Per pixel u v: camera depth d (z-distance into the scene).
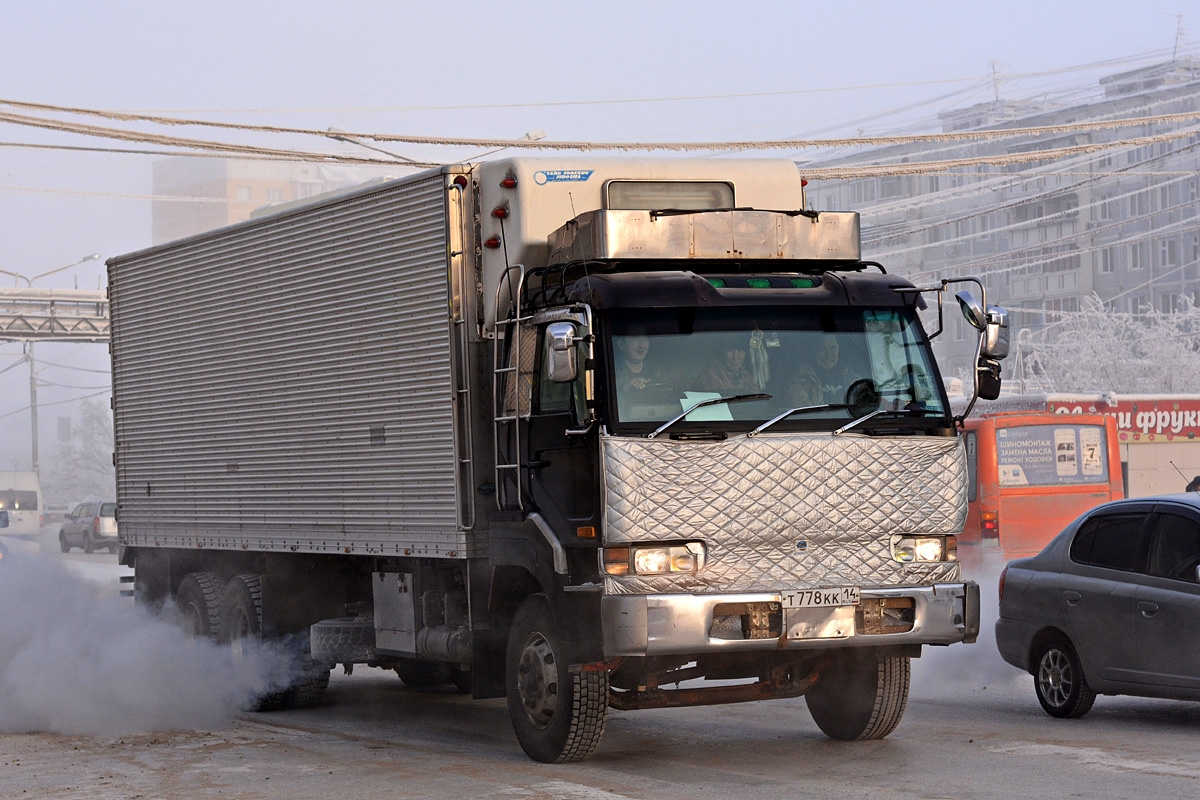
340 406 13.27
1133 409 31.70
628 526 9.44
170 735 13.04
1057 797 8.88
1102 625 12.03
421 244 12.02
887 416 10.11
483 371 11.63
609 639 9.49
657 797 9.16
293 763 11.12
